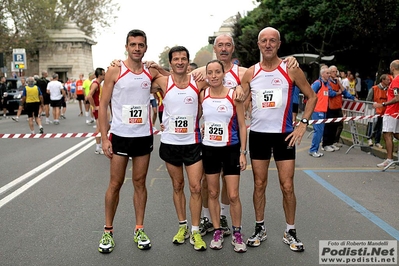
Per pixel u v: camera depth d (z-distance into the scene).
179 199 4.29
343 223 4.83
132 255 4.00
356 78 19.98
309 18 22.06
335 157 9.12
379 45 16.70
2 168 8.03
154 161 8.57
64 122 16.98
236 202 4.08
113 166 4.14
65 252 4.06
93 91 9.16
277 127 4.05
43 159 8.95
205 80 4.17
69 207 5.48
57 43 46.72
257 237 4.22
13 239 4.39
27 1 39.88
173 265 3.77
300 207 5.45
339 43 22.05
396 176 7.23
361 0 13.27
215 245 4.11
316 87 8.98
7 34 39.62
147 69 4.11
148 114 4.18
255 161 4.16
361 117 8.39
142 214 4.32
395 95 7.45
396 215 5.11
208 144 4.05
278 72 3.99
